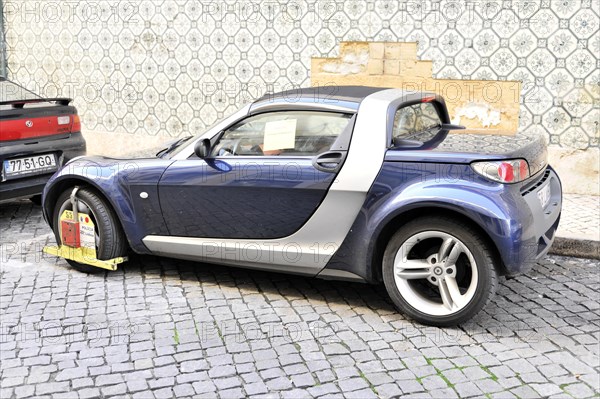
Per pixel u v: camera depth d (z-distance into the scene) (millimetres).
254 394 3617
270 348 4152
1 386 3723
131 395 3625
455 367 3885
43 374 3850
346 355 4047
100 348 4168
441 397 3562
